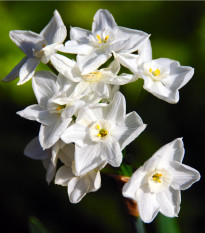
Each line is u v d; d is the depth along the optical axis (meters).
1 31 0.50
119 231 0.49
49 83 0.32
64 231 0.51
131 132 0.31
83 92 0.31
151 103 0.50
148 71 0.32
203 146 0.50
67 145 0.31
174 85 0.33
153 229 0.32
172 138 0.50
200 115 0.50
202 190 0.48
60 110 0.31
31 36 0.34
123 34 0.33
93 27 0.34
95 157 0.31
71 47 0.32
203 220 0.47
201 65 0.50
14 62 0.50
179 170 0.31
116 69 0.31
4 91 0.51
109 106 0.31
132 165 0.31
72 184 0.31
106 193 0.49
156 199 0.31
